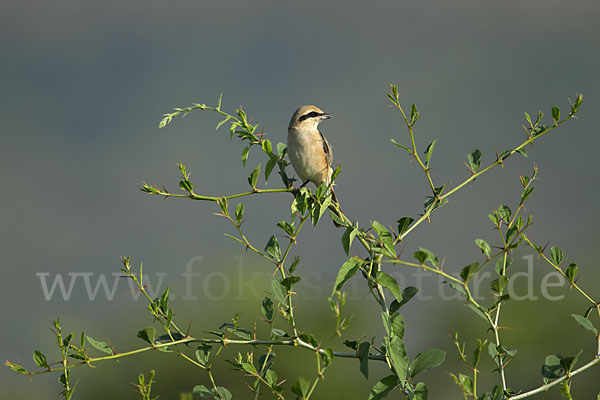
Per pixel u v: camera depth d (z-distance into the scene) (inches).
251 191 144.7
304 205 143.7
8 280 2170.3
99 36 5674.2
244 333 139.6
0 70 4835.1
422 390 131.3
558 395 279.6
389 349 131.2
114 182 3341.5
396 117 3661.4
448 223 1596.9
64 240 2573.8
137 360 280.2
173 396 269.1
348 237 135.6
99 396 277.3
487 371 283.0
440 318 284.2
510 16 5841.5
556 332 287.4
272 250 141.6
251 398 257.9
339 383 262.7
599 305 138.3
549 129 144.9
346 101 4313.5
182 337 139.5
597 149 2677.2
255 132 156.3
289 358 261.7
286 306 137.5
